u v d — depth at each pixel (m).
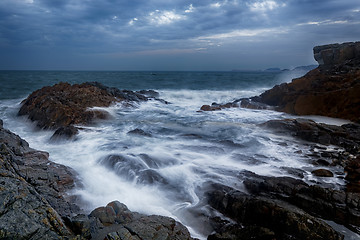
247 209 5.32
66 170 6.96
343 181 6.57
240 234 4.78
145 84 44.38
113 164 7.76
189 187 6.53
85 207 5.66
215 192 6.03
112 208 4.91
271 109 17.00
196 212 5.59
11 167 5.50
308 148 9.39
